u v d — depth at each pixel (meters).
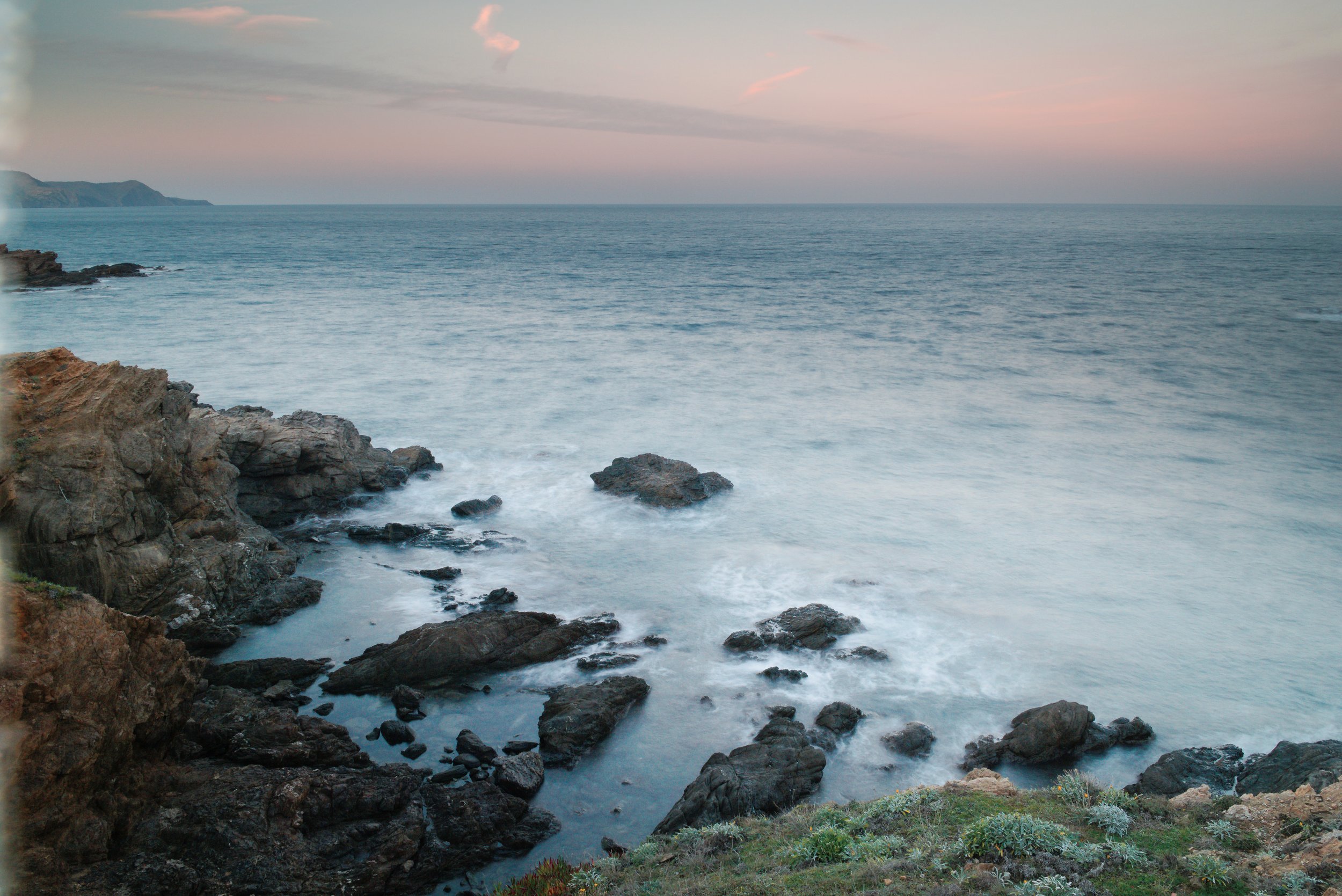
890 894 11.84
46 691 14.30
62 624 15.27
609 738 20.88
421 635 23.75
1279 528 34.38
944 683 23.47
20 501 22.02
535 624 25.31
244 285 113.19
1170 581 29.72
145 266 140.00
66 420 23.81
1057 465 42.38
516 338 74.38
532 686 23.09
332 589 28.67
